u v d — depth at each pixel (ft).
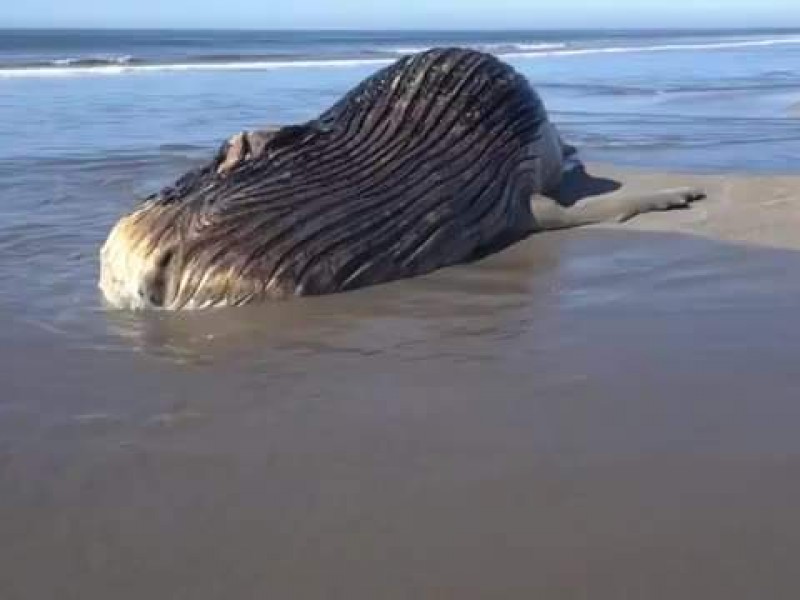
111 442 16.90
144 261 23.43
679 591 12.57
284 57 179.22
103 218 33.63
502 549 13.58
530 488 15.23
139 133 57.67
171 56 190.39
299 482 15.51
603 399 18.44
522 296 24.85
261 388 19.21
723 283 25.46
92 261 28.19
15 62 146.82
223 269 23.71
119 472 15.83
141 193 37.99
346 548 13.65
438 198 27.76
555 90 93.45
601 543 13.69
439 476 15.65
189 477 15.67
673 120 63.46
